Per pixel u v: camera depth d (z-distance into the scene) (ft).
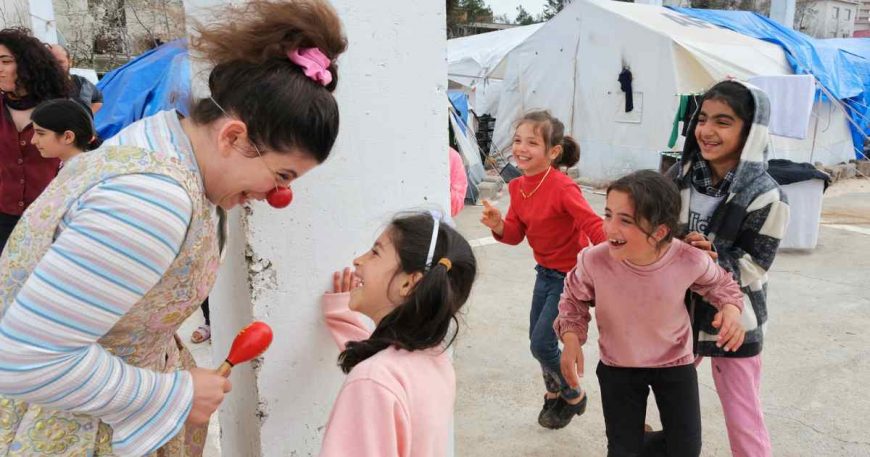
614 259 6.87
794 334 14.03
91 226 3.25
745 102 6.95
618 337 7.07
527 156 9.30
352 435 4.15
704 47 31.96
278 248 5.45
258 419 5.68
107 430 3.94
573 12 36.50
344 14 5.40
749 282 7.20
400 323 4.55
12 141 10.22
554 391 9.89
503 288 17.29
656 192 6.30
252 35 3.60
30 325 3.19
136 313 3.78
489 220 10.05
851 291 17.07
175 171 3.53
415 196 6.14
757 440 7.16
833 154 39.17
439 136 6.17
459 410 10.68
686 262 6.74
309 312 5.70
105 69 45.91
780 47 35.58
